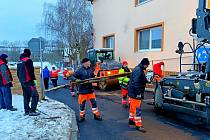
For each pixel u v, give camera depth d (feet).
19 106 30.35
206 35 21.08
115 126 23.06
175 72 42.80
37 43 35.65
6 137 18.34
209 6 20.85
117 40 62.13
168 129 21.86
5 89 27.55
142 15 52.34
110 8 65.10
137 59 54.13
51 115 25.99
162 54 46.21
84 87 25.14
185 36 41.04
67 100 39.11
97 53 56.70
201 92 20.49
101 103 34.83
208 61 20.67
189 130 21.50
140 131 21.34
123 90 32.17
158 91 26.78
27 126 21.42
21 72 25.08
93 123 24.22
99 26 71.31
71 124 23.13
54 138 18.42
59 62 116.67
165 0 45.60
